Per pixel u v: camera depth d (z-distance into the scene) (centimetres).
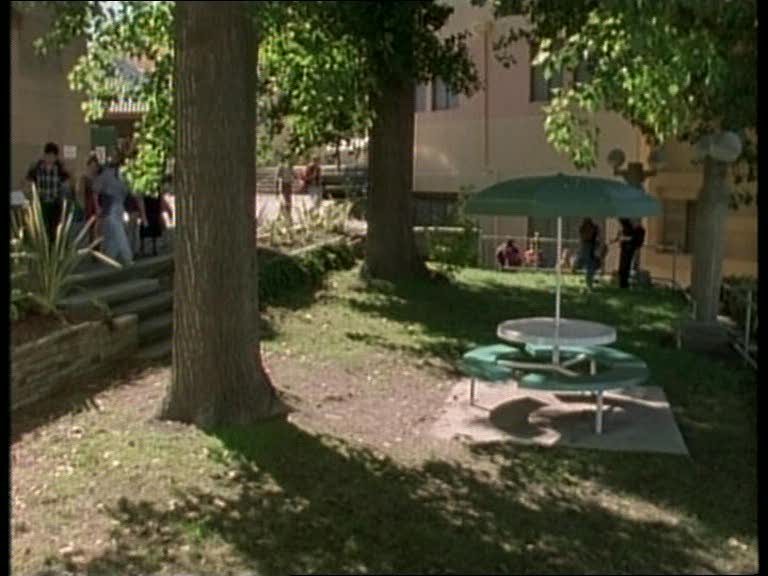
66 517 372
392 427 517
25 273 545
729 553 355
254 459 448
